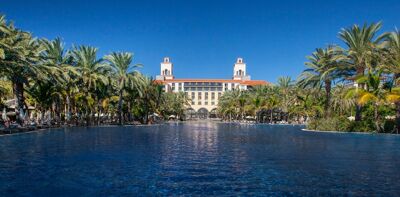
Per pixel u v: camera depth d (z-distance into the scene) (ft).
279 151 78.43
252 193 38.93
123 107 293.64
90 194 38.06
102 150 76.43
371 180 45.75
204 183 43.47
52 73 154.92
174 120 522.88
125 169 52.37
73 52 213.66
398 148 86.02
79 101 217.36
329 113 196.65
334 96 232.94
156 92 336.29
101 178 45.80
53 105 195.93
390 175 49.24
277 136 135.44
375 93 142.82
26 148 78.23
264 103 363.97
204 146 89.45
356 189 40.93
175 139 114.21
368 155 71.10
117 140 105.09
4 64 121.60
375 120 162.61
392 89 140.97
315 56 200.13
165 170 51.85
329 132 166.50
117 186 41.60
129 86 250.98
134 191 39.40
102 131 158.20
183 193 38.73
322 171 52.13
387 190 40.55
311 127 194.49
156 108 357.82
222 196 37.65
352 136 133.49
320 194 38.73
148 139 112.27
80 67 202.59
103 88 227.81
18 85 144.46
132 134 138.82
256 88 414.41
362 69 161.79
